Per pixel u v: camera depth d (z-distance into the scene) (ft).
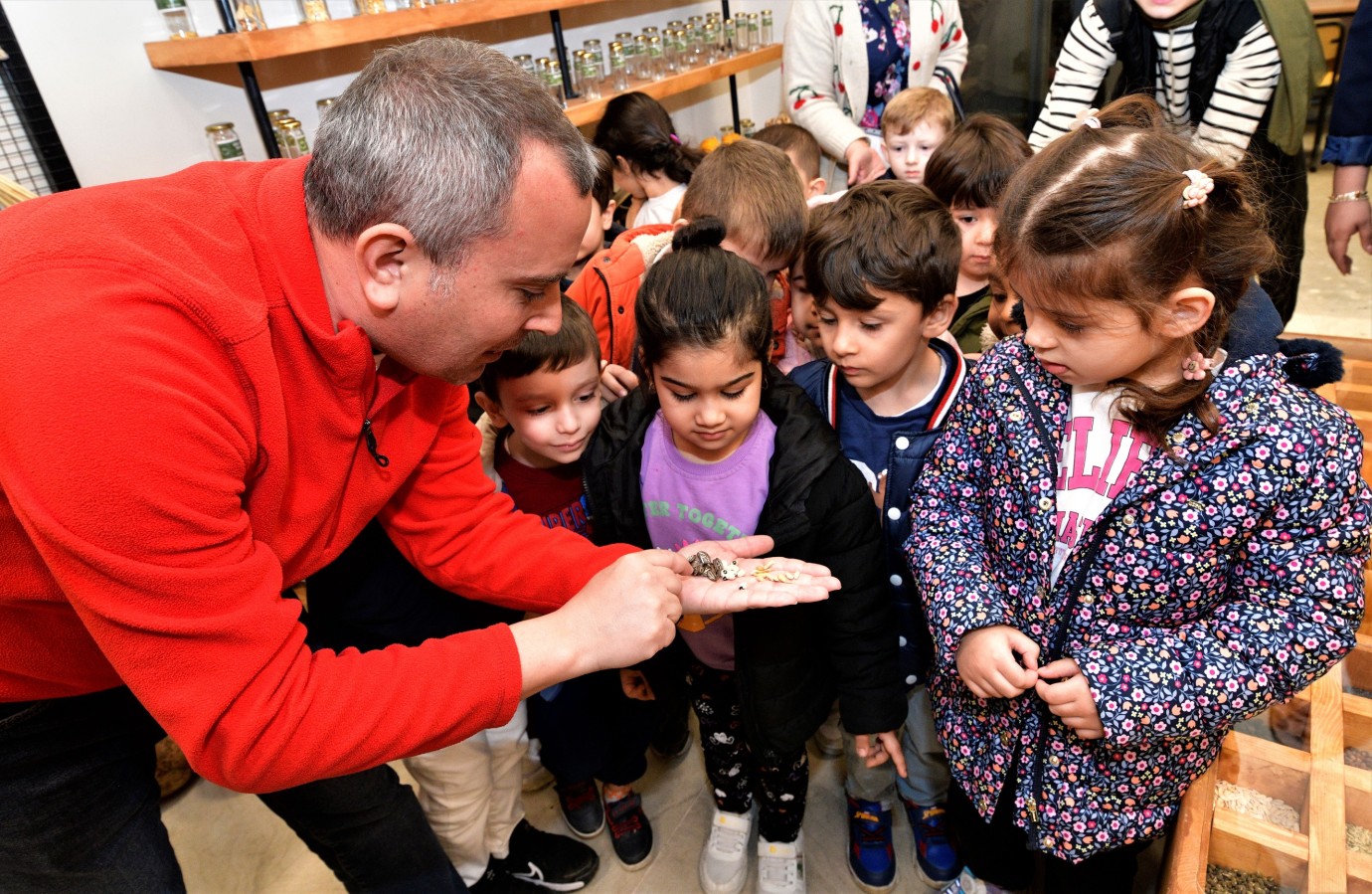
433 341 2.45
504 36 8.95
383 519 3.44
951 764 3.70
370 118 2.18
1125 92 5.90
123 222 2.12
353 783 3.36
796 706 3.88
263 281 2.32
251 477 2.44
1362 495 2.60
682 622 3.84
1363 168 5.56
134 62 6.34
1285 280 5.60
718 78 10.02
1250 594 2.80
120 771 2.89
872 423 3.92
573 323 3.81
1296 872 3.12
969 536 3.43
